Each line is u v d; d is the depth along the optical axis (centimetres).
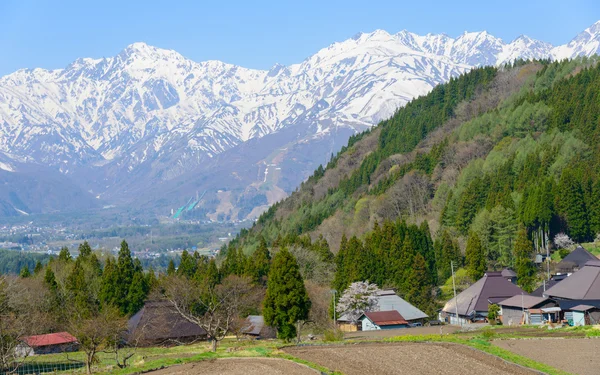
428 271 13588
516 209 15788
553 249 15350
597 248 14600
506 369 6284
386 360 6756
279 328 10112
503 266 15050
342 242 15000
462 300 12669
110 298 12375
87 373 7162
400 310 12569
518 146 19325
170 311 11212
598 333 8462
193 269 14688
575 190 15288
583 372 6212
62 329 11125
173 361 7075
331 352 7325
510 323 11150
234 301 10788
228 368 6400
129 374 6450
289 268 10056
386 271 13938
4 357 7381
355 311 12419
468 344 7706
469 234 15725
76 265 12588
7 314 8112
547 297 11250
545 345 7619
